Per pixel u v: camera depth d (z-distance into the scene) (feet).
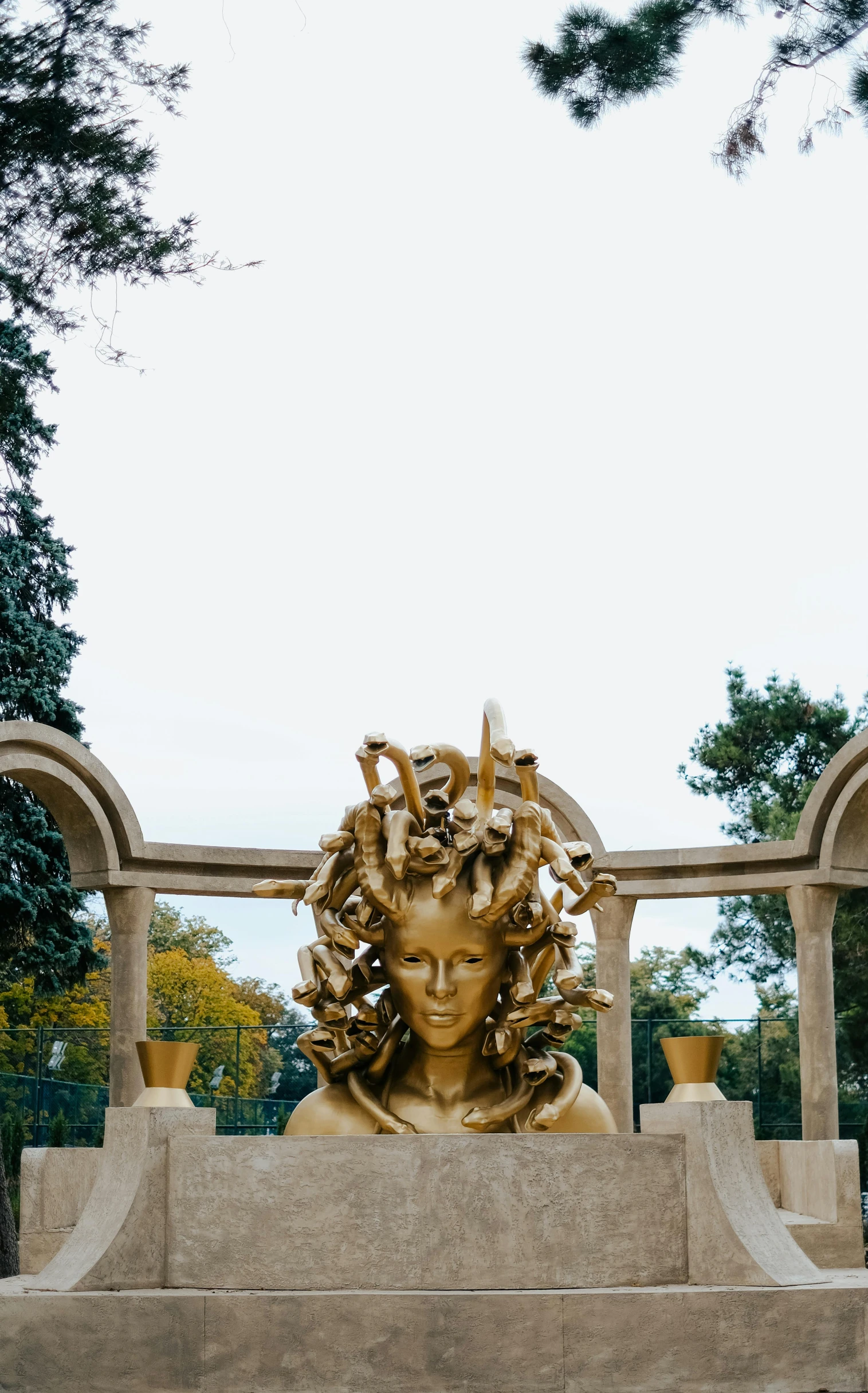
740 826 102.37
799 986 46.26
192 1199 21.07
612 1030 47.21
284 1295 19.57
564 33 37.73
